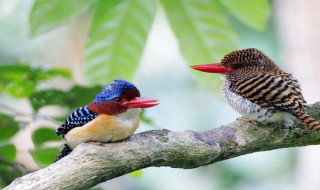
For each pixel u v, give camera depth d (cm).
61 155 877
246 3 945
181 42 961
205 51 966
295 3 1631
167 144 823
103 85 973
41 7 905
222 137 867
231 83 969
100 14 947
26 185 729
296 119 914
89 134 808
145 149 810
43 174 742
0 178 1058
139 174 1099
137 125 827
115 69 970
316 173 1641
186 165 842
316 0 1605
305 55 1617
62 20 912
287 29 1653
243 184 1928
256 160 1919
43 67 1078
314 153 1647
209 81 1014
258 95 909
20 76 1092
